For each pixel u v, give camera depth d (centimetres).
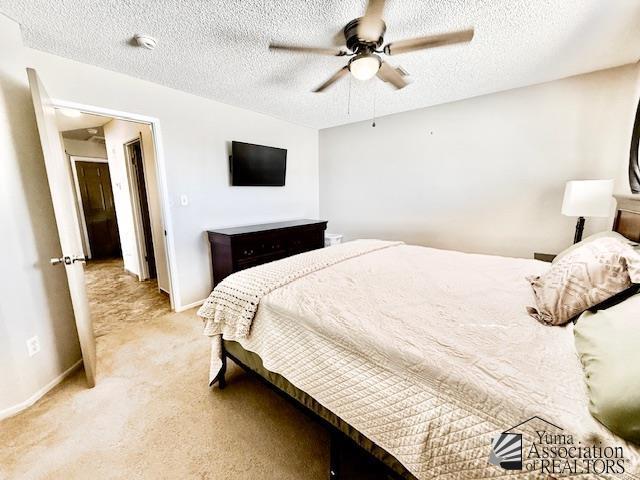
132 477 118
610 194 209
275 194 387
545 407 68
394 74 193
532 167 277
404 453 87
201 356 208
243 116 334
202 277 311
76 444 133
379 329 106
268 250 323
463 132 309
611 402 61
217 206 318
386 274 177
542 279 142
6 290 151
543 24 174
